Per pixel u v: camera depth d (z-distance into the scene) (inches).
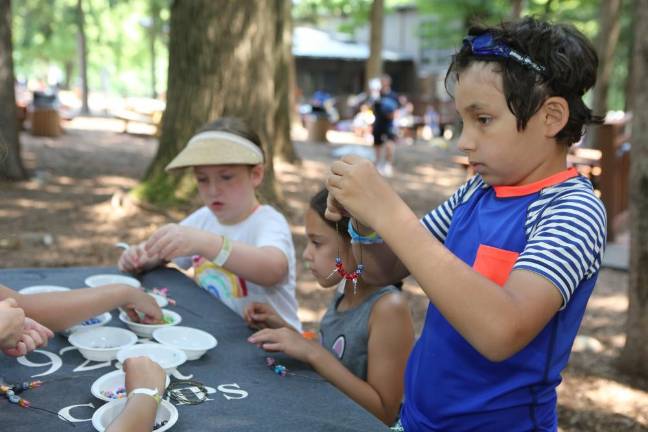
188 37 258.2
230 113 260.8
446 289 48.3
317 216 77.8
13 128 333.1
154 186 270.1
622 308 207.8
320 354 73.6
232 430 56.4
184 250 88.6
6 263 207.5
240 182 102.6
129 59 1625.2
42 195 305.7
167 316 86.7
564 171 57.2
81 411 59.1
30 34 1058.7
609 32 509.4
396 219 50.8
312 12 1109.1
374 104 484.7
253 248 93.8
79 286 97.8
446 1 828.0
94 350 70.3
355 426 58.0
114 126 693.9
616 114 706.8
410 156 594.6
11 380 65.2
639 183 146.9
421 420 62.8
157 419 57.6
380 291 78.2
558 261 49.9
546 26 54.3
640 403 140.4
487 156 54.9
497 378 58.3
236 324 87.1
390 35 1189.7
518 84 51.8
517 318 47.7
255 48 261.9
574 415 134.9
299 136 690.2
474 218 61.8
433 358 62.3
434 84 1054.4
